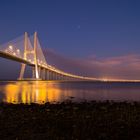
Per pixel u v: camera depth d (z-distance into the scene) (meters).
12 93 39.47
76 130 9.23
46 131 9.23
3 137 8.52
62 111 13.93
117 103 18.25
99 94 39.06
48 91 45.47
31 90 48.09
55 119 11.37
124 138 8.39
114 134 8.73
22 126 9.99
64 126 9.91
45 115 12.56
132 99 30.55
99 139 8.29
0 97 32.06
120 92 44.34
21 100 27.81
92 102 18.91
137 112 13.31
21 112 13.82
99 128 9.49
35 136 8.61
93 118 11.47
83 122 10.54
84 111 13.82
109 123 10.30
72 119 11.29
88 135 8.66
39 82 85.75
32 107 16.50
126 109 14.63
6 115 12.63
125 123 10.27
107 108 14.97
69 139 8.31
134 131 9.10
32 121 10.98
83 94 38.59
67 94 38.06
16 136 8.61
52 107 16.12
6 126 9.98
